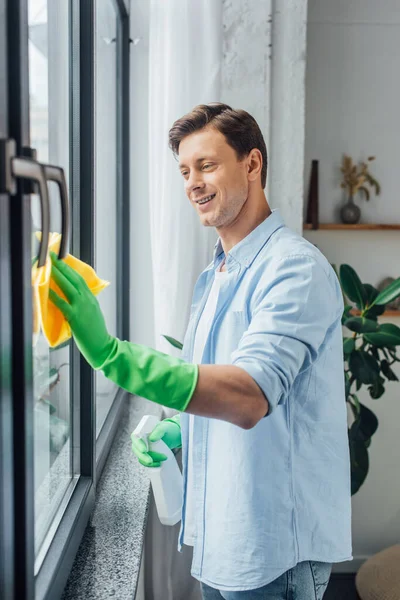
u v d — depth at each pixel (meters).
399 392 2.79
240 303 1.16
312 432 1.17
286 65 2.17
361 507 2.83
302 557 1.16
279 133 2.19
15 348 0.69
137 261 2.36
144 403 2.21
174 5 1.98
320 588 1.23
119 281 2.28
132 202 2.34
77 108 1.30
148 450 1.54
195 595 2.12
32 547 0.75
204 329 1.33
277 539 1.13
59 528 1.10
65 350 1.27
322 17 2.67
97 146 1.69
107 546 1.18
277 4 2.15
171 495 1.54
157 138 2.01
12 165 0.59
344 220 2.71
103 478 1.54
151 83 2.01
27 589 0.73
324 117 2.72
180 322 2.04
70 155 1.31
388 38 2.70
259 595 1.17
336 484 1.21
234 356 0.98
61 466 1.23
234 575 1.15
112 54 2.06
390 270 2.79
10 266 0.68
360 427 2.26
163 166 2.00
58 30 1.16
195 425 1.23
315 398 1.16
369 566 2.31
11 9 0.67
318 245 2.76
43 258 0.67
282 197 2.21
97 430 1.70
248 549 1.13
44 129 1.03
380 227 2.67
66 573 1.02
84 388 1.35
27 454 0.71
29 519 0.73
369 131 2.73
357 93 2.72
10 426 0.68
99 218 1.74
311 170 2.71
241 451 1.14
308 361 1.03
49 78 1.07
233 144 1.14
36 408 0.96
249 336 0.99
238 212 1.18
